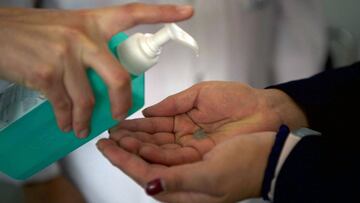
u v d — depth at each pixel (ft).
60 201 2.18
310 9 2.23
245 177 1.24
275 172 1.23
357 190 1.12
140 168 1.19
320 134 1.33
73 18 1.06
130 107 1.08
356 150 1.23
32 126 1.17
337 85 1.65
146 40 1.09
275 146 1.25
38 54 0.99
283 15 2.23
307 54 2.34
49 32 1.00
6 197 2.09
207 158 1.22
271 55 2.35
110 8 1.08
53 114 1.14
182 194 1.24
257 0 2.05
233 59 2.14
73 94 1.01
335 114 1.60
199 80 2.07
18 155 1.26
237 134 1.53
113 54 1.08
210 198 1.25
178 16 1.06
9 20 1.08
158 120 1.52
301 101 1.63
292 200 1.17
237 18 2.05
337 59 2.65
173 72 1.99
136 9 1.06
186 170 1.16
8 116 1.19
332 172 1.16
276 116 1.60
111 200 2.25
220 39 2.03
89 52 0.98
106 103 1.11
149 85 2.00
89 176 2.20
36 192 2.15
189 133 1.53
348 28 2.74
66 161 2.20
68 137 1.20
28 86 1.07
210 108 1.57
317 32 2.30
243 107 1.58
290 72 2.40
